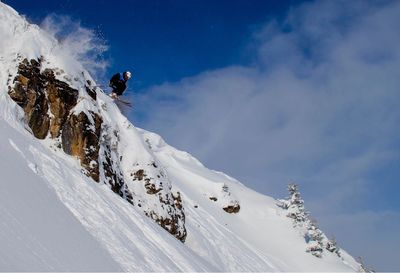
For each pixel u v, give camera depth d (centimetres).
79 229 1257
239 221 7950
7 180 1034
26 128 2245
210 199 8106
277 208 8600
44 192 1272
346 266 7488
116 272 1186
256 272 4700
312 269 6950
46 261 778
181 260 2058
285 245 7475
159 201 3750
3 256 643
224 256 4534
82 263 959
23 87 2369
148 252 1700
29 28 2622
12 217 827
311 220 8000
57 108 2519
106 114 3750
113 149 3228
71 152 2509
